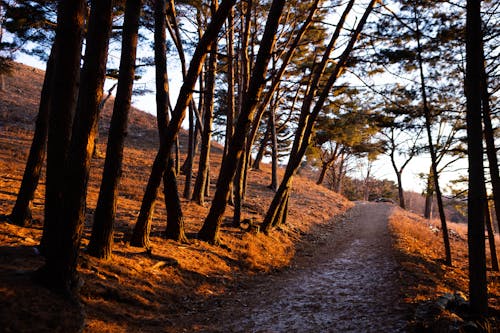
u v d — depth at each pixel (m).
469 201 7.27
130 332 5.65
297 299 8.55
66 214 5.44
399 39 13.83
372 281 10.06
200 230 11.73
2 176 14.73
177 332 6.10
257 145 42.44
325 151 46.12
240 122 11.41
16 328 4.28
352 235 19.17
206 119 16.83
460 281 11.31
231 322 6.90
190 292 8.09
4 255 6.34
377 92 14.62
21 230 8.23
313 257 13.88
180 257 9.45
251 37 18.31
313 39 18.45
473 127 7.29
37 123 8.88
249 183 28.58
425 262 12.67
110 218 7.75
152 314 6.57
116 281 7.06
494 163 9.66
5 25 13.67
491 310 7.44
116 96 7.96
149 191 9.23
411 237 18.09
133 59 8.01
